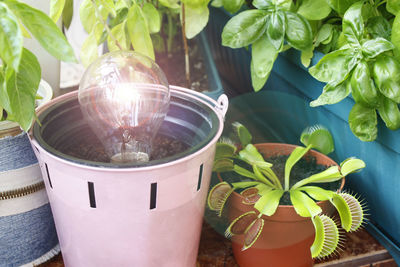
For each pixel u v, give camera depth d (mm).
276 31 620
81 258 561
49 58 746
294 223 572
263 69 643
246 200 576
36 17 462
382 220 660
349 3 602
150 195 510
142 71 559
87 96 555
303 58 648
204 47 856
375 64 558
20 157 569
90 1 622
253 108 782
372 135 591
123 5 655
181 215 542
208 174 554
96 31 638
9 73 461
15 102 487
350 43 572
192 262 604
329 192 569
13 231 600
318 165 648
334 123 683
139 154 582
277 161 657
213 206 594
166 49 883
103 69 556
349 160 593
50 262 647
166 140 618
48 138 563
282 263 605
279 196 570
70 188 514
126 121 563
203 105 586
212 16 929
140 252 543
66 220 543
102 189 502
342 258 649
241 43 633
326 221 550
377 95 577
